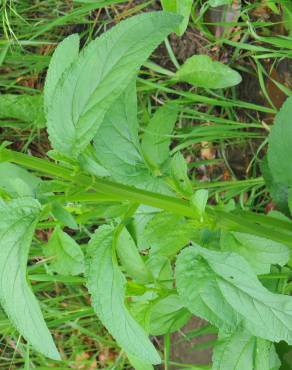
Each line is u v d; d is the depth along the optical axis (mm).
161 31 278
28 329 293
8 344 722
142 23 280
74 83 289
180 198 367
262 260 370
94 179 320
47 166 311
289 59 577
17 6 688
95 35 698
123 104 352
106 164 351
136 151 356
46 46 708
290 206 438
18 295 293
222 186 615
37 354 708
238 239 372
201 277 323
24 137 719
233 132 593
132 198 331
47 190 320
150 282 373
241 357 404
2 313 622
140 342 305
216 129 594
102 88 286
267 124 606
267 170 494
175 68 672
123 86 283
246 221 365
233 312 322
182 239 375
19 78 697
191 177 667
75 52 316
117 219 358
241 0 608
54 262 356
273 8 546
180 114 649
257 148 619
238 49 619
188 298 323
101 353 718
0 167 399
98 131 352
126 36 280
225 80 563
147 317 374
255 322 321
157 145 423
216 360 408
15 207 303
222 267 321
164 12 281
